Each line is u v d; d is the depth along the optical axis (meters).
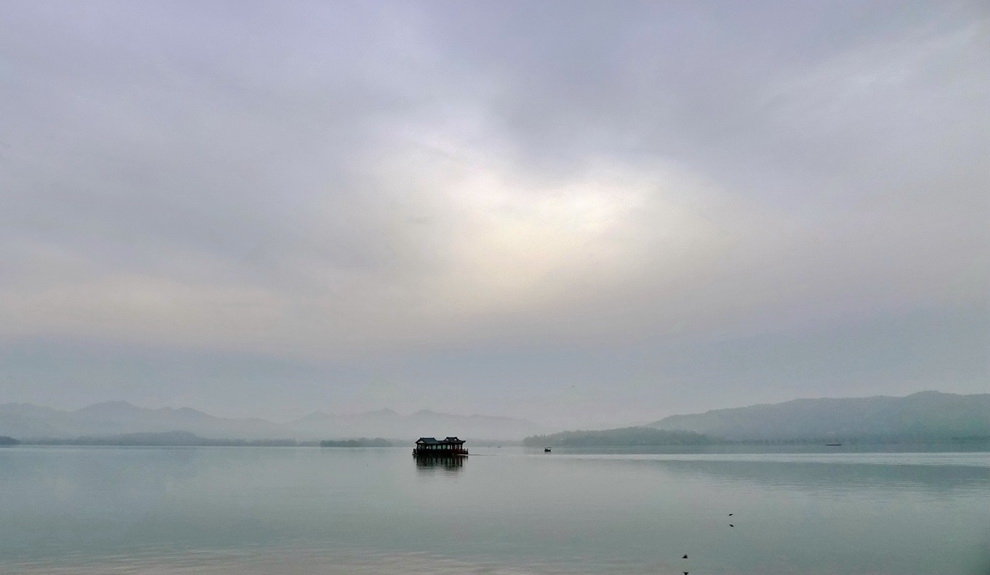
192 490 73.12
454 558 32.88
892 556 33.34
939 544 36.38
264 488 75.62
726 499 59.41
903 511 49.81
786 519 46.03
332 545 36.59
